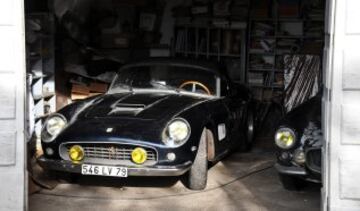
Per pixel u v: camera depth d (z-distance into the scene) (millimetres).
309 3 9758
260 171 6297
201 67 6430
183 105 5582
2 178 3902
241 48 9984
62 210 4816
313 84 8383
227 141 6191
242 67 9977
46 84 7602
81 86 8539
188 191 5426
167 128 5074
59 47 8305
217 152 5836
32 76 6758
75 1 8938
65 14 8758
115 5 10086
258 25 9984
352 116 3771
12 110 3873
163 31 10461
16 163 3910
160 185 5609
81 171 5047
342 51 3760
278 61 9922
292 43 9852
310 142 4934
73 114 5465
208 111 5637
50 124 5324
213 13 10031
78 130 5141
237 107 6695
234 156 7082
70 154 5105
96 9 9922
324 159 4070
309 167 4902
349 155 3803
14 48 3848
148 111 5398
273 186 5676
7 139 3879
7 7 3818
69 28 8984
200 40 10336
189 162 5070
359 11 3715
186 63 6492
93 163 5043
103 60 9320
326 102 4004
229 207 4969
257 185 5707
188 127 5098
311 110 5410
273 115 9438
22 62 3867
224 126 6012
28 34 6695
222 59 10266
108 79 8859
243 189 5547
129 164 4996
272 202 5125
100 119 5289
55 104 7762
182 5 10344
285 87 8562
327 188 3906
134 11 10250
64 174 5578
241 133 6980
